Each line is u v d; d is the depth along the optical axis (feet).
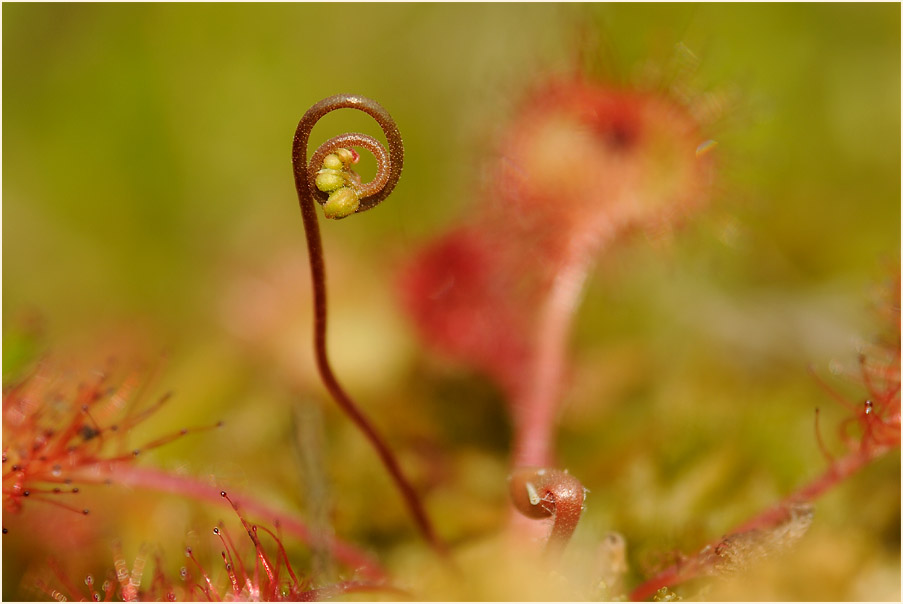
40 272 0.82
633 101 0.75
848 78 0.82
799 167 0.81
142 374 0.77
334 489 0.71
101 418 0.68
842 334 0.76
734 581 0.66
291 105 0.85
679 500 0.70
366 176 0.83
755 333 0.77
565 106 0.76
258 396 0.76
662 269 0.77
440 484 0.72
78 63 0.84
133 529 0.70
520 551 0.68
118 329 0.81
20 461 0.66
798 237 0.79
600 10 0.84
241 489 0.71
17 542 0.70
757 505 0.70
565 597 0.66
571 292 0.74
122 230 0.83
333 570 0.68
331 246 0.80
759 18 0.83
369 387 0.75
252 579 0.66
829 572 0.68
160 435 0.74
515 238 0.76
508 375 0.75
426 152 0.84
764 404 0.73
